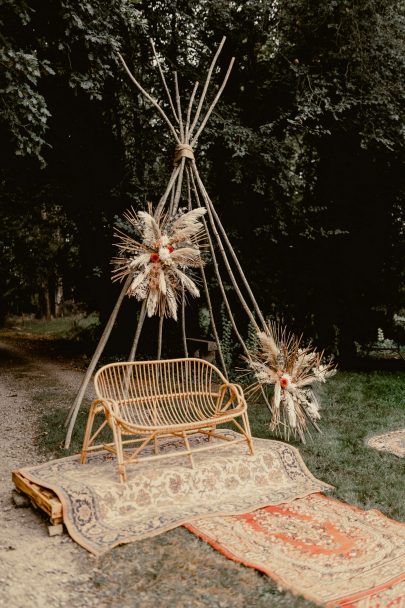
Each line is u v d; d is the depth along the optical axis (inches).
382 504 154.7
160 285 188.5
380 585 107.4
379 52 366.3
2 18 259.4
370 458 197.5
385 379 393.4
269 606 100.3
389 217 444.1
